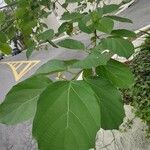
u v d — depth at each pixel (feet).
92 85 1.10
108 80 1.17
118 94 1.11
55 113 0.89
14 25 2.74
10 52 2.60
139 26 12.77
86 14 1.83
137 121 5.20
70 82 0.97
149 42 5.28
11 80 17.76
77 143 0.86
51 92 0.94
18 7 2.73
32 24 2.77
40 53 20.06
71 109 0.90
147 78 5.00
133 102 4.99
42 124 0.88
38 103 0.92
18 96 1.05
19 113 1.03
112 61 1.27
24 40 2.83
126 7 17.98
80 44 1.41
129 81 1.22
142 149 4.77
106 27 1.52
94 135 0.87
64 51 16.70
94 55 1.14
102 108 1.07
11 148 8.92
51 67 1.15
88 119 0.89
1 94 15.99
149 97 4.78
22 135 9.12
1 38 2.53
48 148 0.85
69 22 2.10
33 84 1.07
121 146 4.95
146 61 5.34
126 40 1.37
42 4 2.94
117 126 1.07
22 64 20.34
